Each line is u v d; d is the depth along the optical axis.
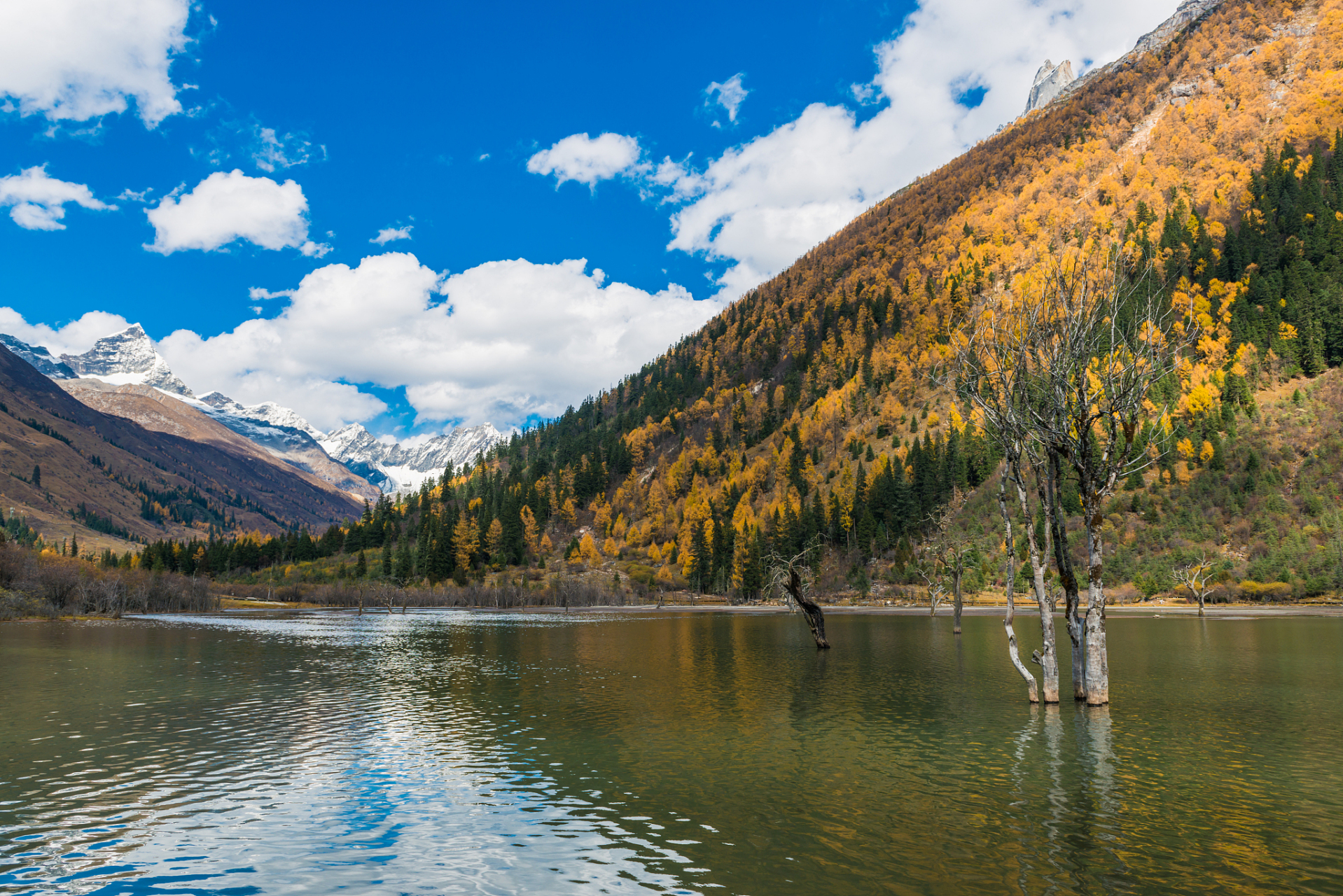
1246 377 171.75
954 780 19.80
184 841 15.55
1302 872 13.26
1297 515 140.50
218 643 71.69
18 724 29.23
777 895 12.38
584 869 13.73
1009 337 31.28
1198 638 68.50
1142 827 15.80
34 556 148.00
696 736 26.06
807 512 199.25
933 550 116.69
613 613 154.38
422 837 15.63
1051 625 31.81
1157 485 157.38
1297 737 25.09
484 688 39.22
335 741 25.72
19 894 12.77
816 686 39.19
